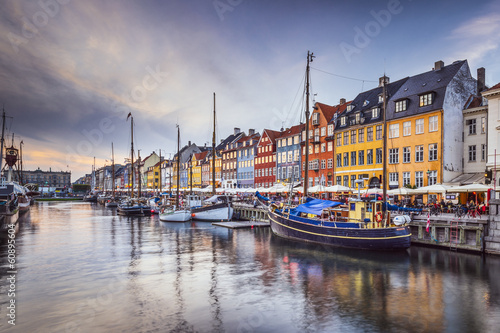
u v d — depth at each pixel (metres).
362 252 23.28
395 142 41.94
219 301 14.11
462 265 19.33
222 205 45.75
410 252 22.91
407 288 15.59
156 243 28.42
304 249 25.02
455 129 37.09
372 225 24.16
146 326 11.67
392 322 11.87
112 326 11.69
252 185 74.50
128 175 159.25
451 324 11.69
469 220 22.50
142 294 15.05
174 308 13.35
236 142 82.75
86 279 17.52
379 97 46.31
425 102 38.56
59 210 72.44
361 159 46.91
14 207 43.06
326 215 28.92
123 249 25.80
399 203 33.09
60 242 29.27
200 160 99.25
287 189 44.50
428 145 37.75
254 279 17.30
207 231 35.94
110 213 63.50
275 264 20.48
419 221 25.50
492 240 21.12
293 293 15.05
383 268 19.14
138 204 65.12
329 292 15.15
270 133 70.00
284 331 11.22
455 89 37.62
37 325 11.79
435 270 18.50
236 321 12.05
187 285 16.31
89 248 26.31
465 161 37.06
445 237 23.72
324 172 54.09
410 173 39.78
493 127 30.50
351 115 49.47
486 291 15.03
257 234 33.44
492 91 30.34
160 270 19.27
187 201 49.91
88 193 143.25
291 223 28.78
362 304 13.63
